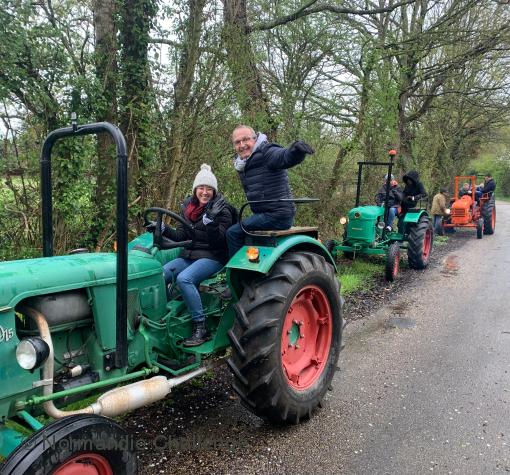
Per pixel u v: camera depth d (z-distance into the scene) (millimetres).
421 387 3795
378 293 6961
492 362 4328
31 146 5492
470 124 20844
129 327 2791
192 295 3127
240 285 3180
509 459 2826
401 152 14664
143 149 6379
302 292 3277
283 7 8688
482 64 15531
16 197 5469
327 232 10219
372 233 8117
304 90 10062
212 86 6965
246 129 3332
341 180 10602
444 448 2934
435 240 13148
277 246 3123
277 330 2951
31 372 2213
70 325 2520
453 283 7652
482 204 14711
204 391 3637
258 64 8570
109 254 2957
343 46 10109
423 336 5043
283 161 3105
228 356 3279
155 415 3262
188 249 3432
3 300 2170
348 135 10500
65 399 2463
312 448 2910
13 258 5320
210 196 3400
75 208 5688
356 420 3268
